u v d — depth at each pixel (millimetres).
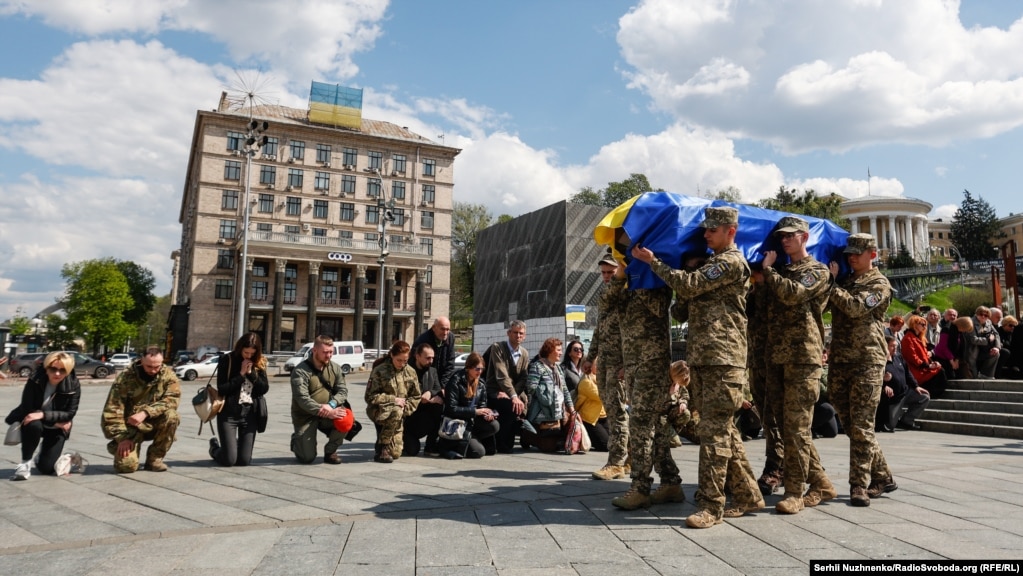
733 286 4121
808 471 4457
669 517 4191
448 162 65750
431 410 7719
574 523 4023
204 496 5043
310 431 7016
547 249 19359
